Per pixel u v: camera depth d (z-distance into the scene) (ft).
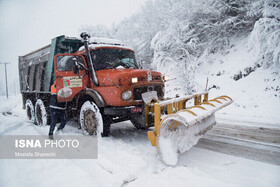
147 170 8.86
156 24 43.83
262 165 9.26
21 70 28.50
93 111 13.65
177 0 39.17
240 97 26.71
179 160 10.03
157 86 14.67
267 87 25.73
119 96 12.44
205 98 15.06
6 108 46.57
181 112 8.91
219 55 37.22
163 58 39.29
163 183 7.55
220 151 11.21
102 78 13.66
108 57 15.65
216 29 37.14
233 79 30.78
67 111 15.70
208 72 35.47
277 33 26.66
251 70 29.63
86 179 7.89
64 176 8.20
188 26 38.14
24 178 8.14
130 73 12.88
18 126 19.49
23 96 28.55
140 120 12.83
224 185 7.22
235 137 13.83
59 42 17.94
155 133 9.57
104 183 7.69
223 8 35.70
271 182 7.64
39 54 22.03
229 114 22.82
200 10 36.96
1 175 8.51
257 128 16.08
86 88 14.60
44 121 18.84
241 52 33.45
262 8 30.58
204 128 11.94
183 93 34.78
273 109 21.86
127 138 14.42
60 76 14.23
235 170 8.80
